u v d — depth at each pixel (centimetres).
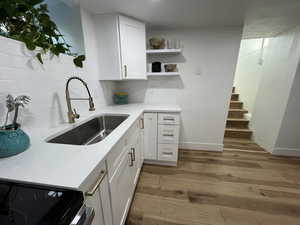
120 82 253
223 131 249
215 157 236
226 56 219
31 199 49
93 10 164
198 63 228
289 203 147
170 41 212
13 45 87
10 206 46
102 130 171
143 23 192
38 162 67
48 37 110
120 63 183
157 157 211
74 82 146
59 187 53
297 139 229
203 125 252
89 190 62
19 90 93
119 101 239
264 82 275
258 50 317
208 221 129
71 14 156
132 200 150
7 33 89
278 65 238
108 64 187
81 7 154
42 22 102
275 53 247
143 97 254
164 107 213
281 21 188
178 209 141
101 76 193
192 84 237
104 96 213
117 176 98
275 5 149
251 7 153
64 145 85
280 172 196
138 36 191
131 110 188
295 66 203
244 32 232
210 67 226
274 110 243
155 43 208
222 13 168
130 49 187
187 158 233
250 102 337
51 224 41
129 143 129
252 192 162
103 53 185
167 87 245
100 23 176
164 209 141
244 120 325
